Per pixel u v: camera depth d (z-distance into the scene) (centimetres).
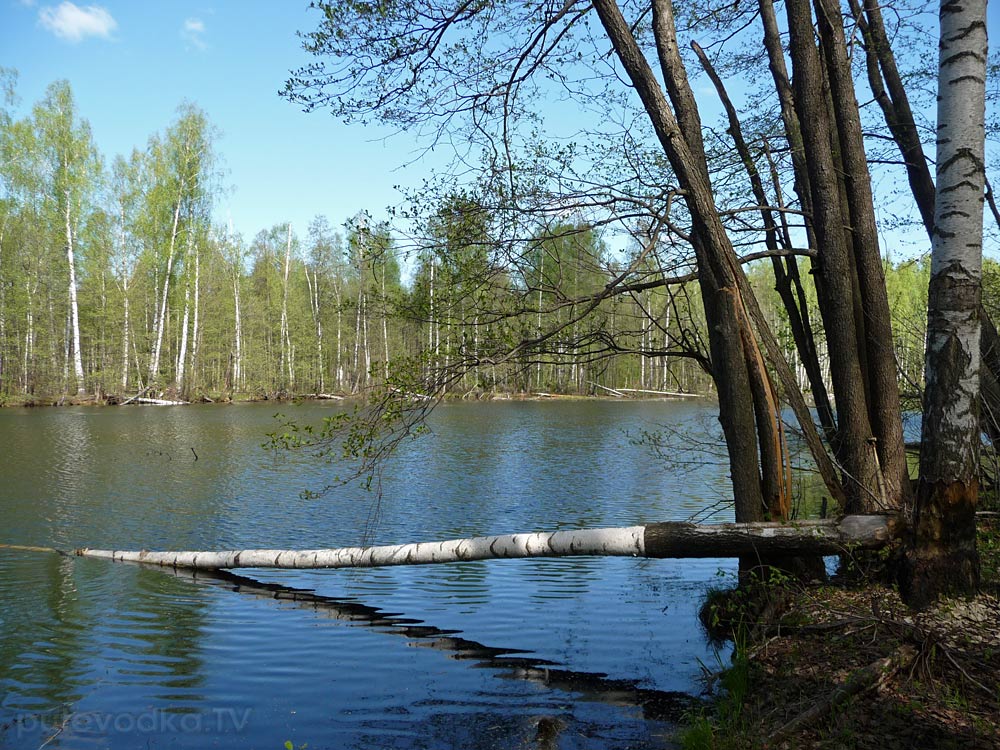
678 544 660
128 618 715
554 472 1725
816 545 621
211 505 1308
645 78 628
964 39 531
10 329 4166
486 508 1294
